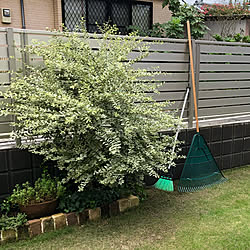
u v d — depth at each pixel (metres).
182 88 3.86
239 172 4.19
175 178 3.84
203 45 3.93
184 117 3.96
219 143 4.16
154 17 7.48
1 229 2.46
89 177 2.57
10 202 2.82
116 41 2.96
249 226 2.70
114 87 2.66
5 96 2.57
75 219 2.74
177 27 5.96
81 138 2.75
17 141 2.92
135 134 2.65
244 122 4.36
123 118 2.61
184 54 3.81
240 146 4.38
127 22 7.15
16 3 5.87
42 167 3.01
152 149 2.66
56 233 2.60
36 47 2.80
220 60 4.12
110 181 2.50
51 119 2.53
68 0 6.35
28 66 2.79
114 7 6.92
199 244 2.43
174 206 3.12
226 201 3.24
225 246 2.39
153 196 3.37
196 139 3.57
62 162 2.65
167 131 3.66
